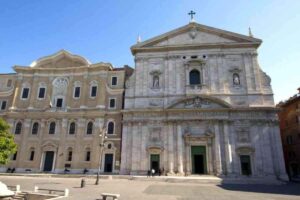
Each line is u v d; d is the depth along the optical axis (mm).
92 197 17562
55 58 50125
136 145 40094
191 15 46000
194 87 41812
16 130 45906
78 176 35938
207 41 44281
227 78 41812
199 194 20188
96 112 44531
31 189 22422
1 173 39094
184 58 43906
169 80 42938
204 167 38094
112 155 42312
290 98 46938
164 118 40594
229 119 39000
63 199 16359
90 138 43688
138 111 41219
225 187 26531
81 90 46969
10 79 49938
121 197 17766
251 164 36938
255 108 38625
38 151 44125
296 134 44812
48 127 45531
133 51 45875
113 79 47000
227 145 37625
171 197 18078
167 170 37875
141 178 33844
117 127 43469
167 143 39375
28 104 47312
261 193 21469
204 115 39562
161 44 45469
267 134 37781
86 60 48719
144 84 43625
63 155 43375
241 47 42969
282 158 36500
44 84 48625
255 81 40906
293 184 31547
